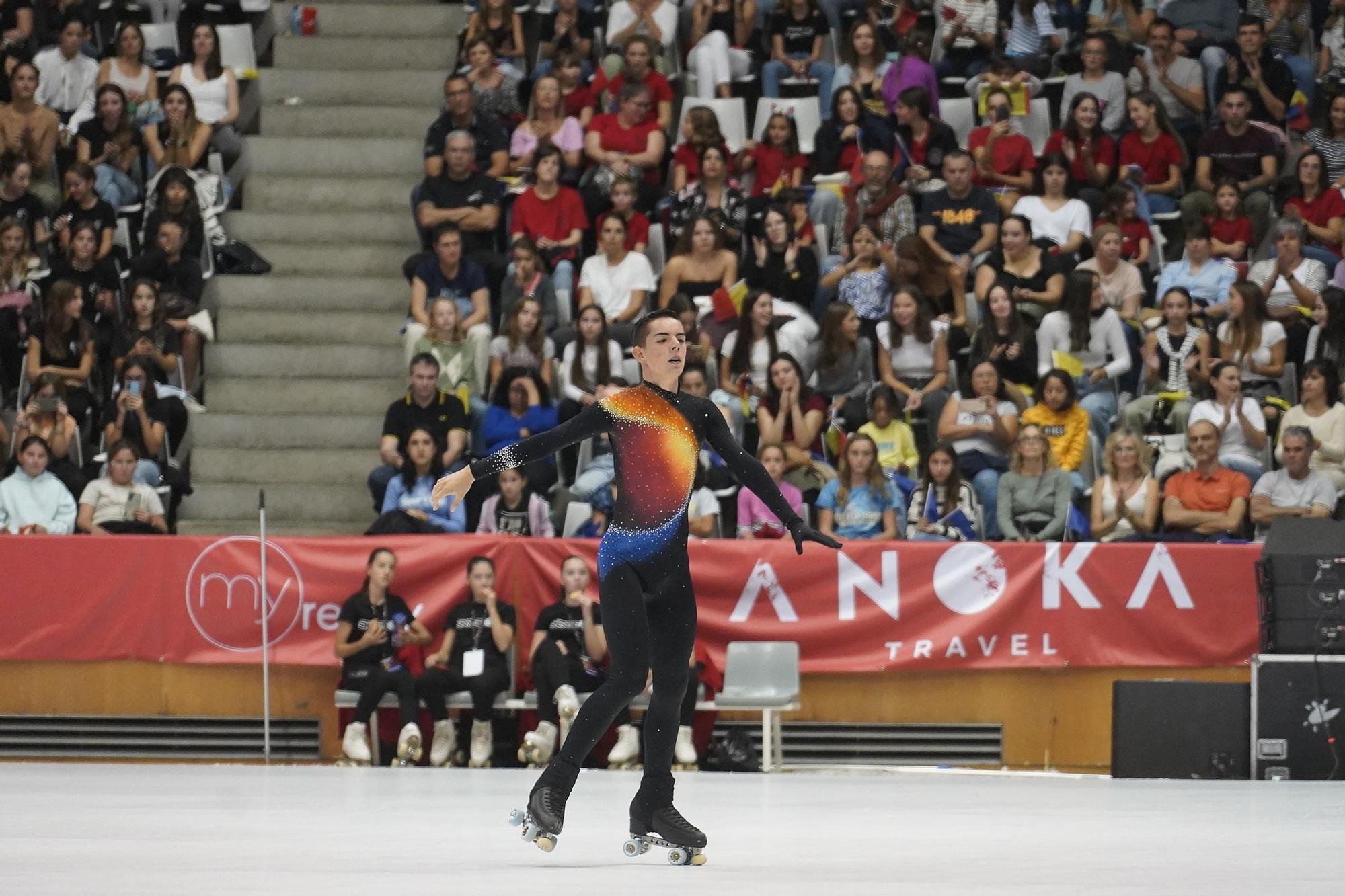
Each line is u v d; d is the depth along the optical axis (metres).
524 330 41.78
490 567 35.94
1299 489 37.41
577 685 35.19
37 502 38.41
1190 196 45.91
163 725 36.78
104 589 36.81
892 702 36.22
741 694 35.53
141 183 48.25
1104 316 41.59
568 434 16.67
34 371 42.34
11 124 47.69
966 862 16.08
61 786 27.41
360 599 36.00
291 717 36.75
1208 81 49.50
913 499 37.94
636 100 47.25
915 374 41.41
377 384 44.81
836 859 16.36
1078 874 14.88
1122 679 35.12
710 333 42.44
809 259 43.53
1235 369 38.75
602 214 46.53
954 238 44.81
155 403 41.38
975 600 35.97
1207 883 14.18
